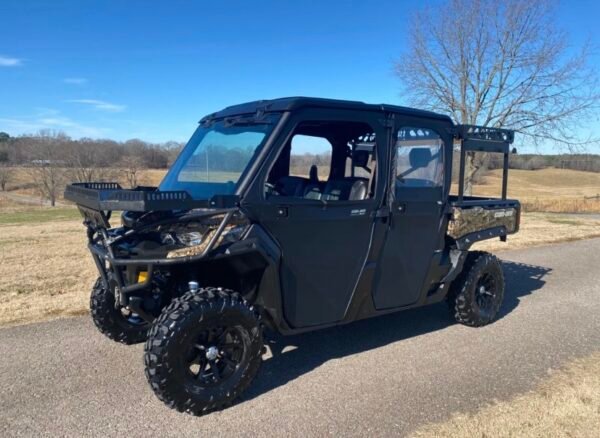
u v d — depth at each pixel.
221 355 3.41
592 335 5.01
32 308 5.45
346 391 3.69
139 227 3.26
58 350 4.32
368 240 4.07
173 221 3.19
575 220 16.89
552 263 8.91
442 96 21.28
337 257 3.90
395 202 4.19
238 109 4.08
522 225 14.74
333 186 4.41
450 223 4.82
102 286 4.29
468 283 5.07
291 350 4.50
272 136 3.54
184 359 3.18
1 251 9.88
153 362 3.10
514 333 5.05
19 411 3.31
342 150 4.62
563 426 3.18
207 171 3.90
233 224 3.38
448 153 4.68
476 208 5.07
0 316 5.17
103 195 3.06
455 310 5.16
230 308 3.32
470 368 4.14
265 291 3.58
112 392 3.59
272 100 3.85
